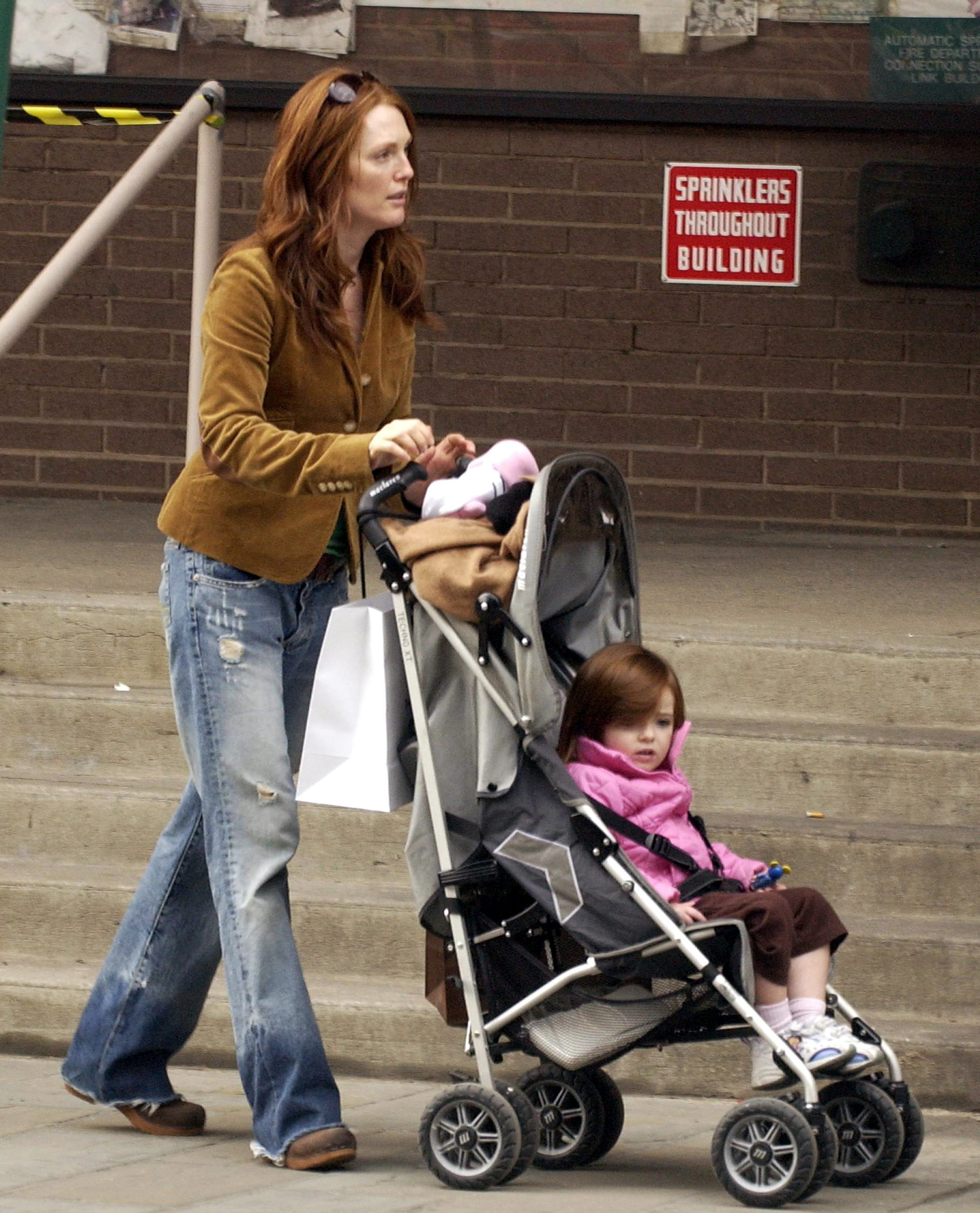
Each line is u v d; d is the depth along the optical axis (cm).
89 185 2212
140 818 1324
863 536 2186
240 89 2183
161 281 2216
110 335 2223
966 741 1333
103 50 2192
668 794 972
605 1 2166
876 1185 931
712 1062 1135
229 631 963
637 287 2195
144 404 2228
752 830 1266
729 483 2205
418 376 2217
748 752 1345
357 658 959
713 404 2202
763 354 2192
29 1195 880
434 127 2198
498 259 2205
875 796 1330
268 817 956
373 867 1305
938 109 2147
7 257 2227
